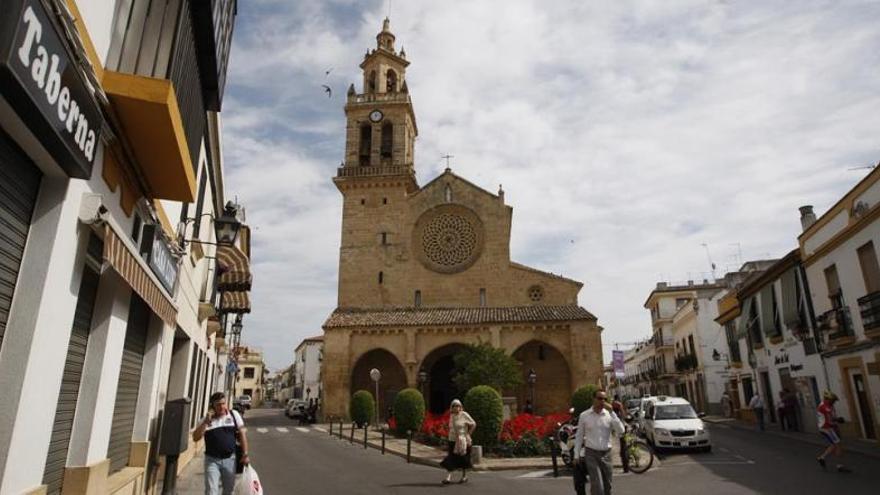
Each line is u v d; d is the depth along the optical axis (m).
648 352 69.25
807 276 23.97
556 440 15.89
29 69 3.62
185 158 7.32
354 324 37.97
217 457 7.87
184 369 14.20
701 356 45.50
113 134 6.09
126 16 6.43
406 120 47.19
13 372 4.57
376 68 49.41
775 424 28.48
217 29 8.20
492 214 43.62
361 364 39.12
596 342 35.78
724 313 36.25
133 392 9.85
